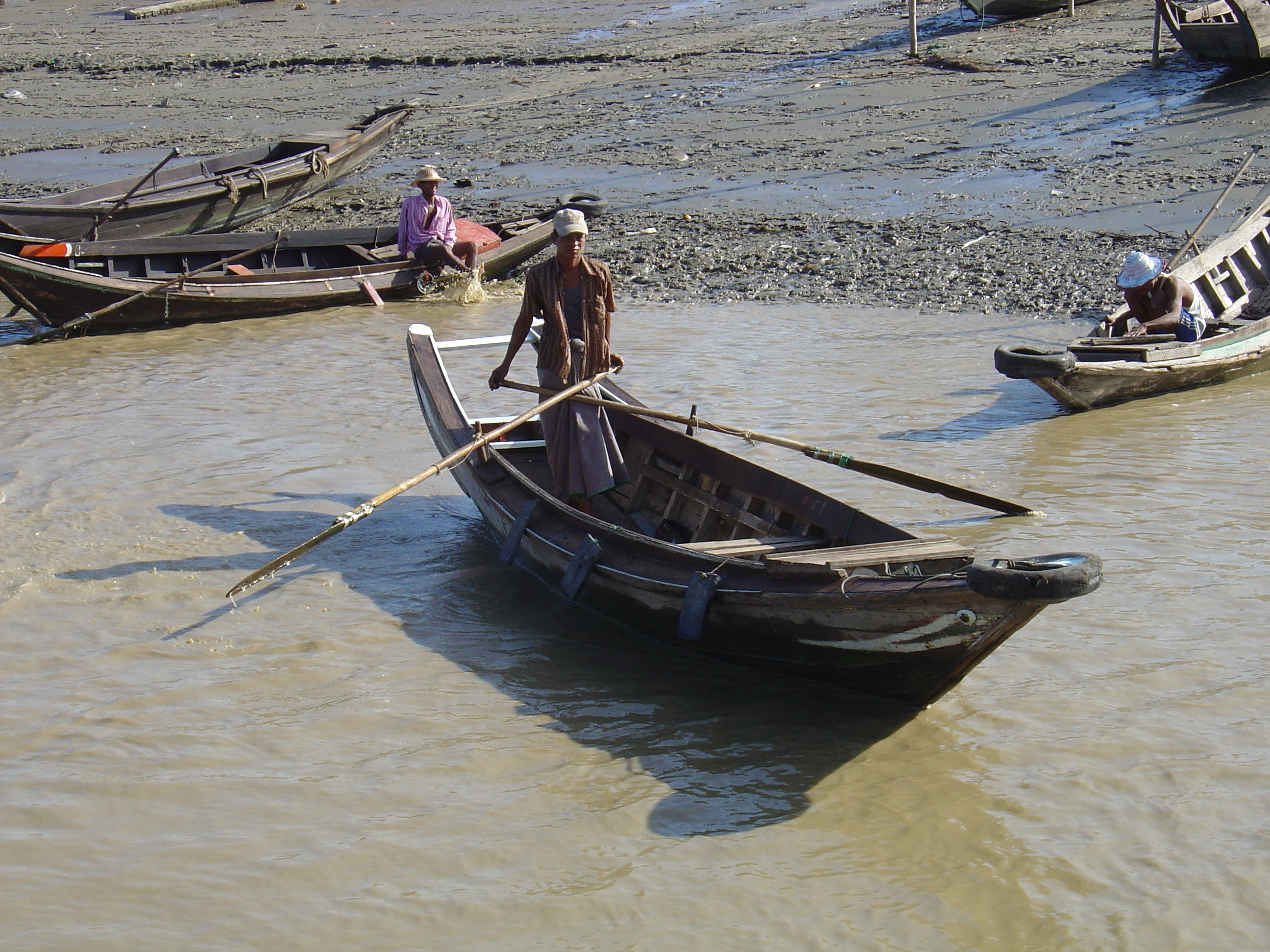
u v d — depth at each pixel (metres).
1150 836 4.67
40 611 6.83
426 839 4.78
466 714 5.73
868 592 5.12
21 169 23.36
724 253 15.43
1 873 4.61
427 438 9.71
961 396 10.27
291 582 7.22
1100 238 14.51
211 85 30.81
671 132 21.77
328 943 4.21
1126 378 9.62
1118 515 7.64
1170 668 5.85
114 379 11.65
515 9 39.97
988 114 20.08
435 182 14.75
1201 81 20.06
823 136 20.22
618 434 7.93
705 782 5.15
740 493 6.89
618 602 6.51
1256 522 7.43
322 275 14.52
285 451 9.47
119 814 4.97
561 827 4.85
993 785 5.04
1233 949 4.08
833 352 11.67
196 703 5.84
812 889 4.45
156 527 8.02
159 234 16.45
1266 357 10.71
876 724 5.58
